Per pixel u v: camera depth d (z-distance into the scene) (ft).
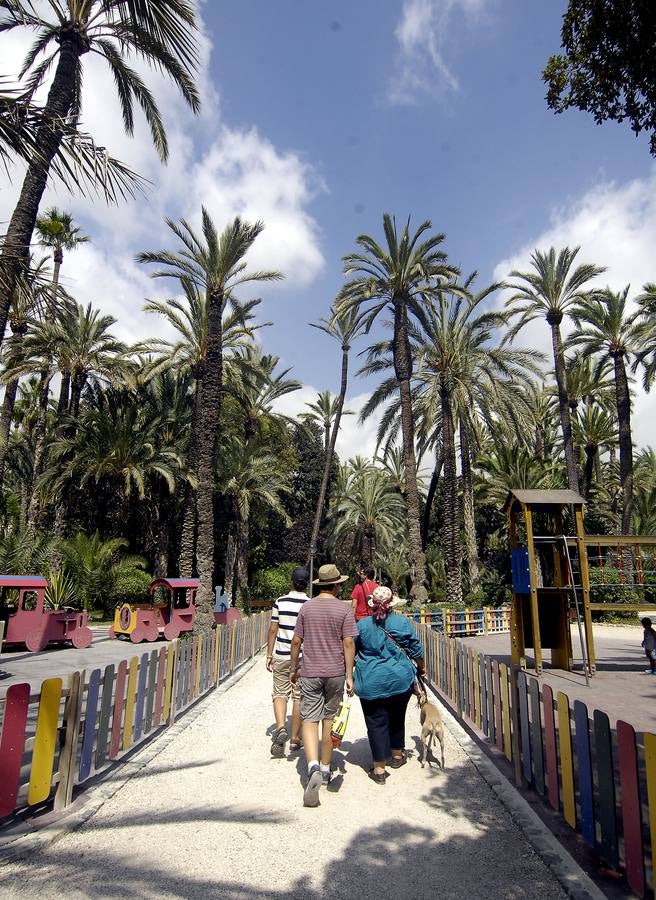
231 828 13.00
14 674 35.81
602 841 11.25
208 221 56.95
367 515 133.69
